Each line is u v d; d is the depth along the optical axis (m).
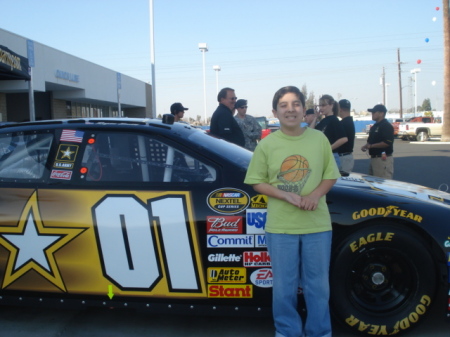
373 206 3.10
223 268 3.14
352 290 3.17
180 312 3.20
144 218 3.16
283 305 2.85
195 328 3.44
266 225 2.89
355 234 3.08
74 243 3.20
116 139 3.43
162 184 3.24
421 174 12.09
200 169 3.29
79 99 20.28
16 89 13.72
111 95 22.33
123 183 3.27
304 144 2.79
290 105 2.74
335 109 6.37
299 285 3.14
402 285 3.17
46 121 3.63
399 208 3.09
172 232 3.14
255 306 3.16
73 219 3.20
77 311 3.74
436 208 3.17
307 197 2.75
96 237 3.18
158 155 3.39
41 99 18.62
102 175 3.33
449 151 20.42
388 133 6.96
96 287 3.21
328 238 2.83
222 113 6.01
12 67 9.00
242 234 3.12
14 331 3.40
